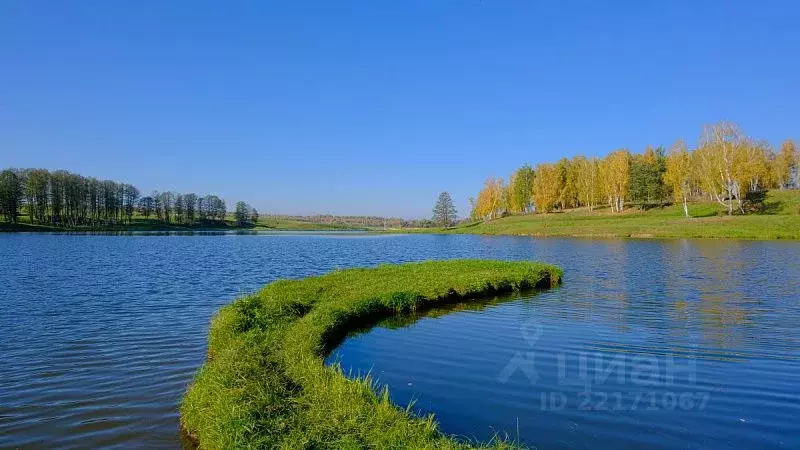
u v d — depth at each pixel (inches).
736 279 1243.8
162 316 816.3
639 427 404.5
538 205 5009.8
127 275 1378.0
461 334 708.0
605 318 805.9
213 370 440.1
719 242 2454.5
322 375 431.2
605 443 376.8
